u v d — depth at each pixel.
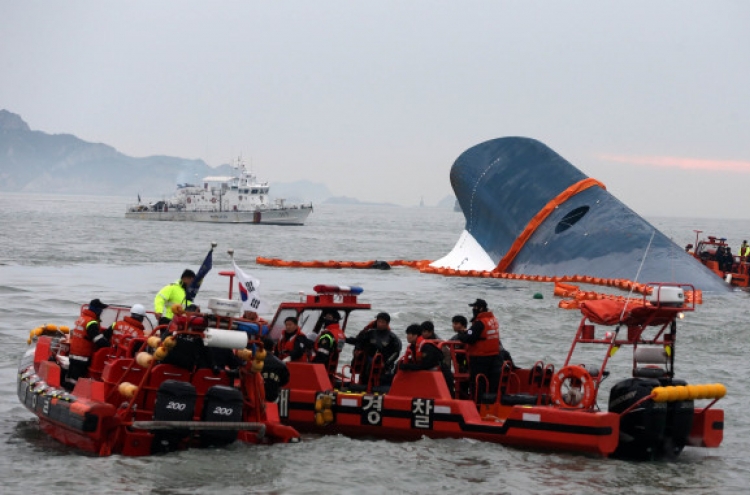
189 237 159.12
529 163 100.94
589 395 26.75
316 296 31.52
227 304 26.38
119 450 25.81
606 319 27.12
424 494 23.25
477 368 29.58
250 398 27.16
